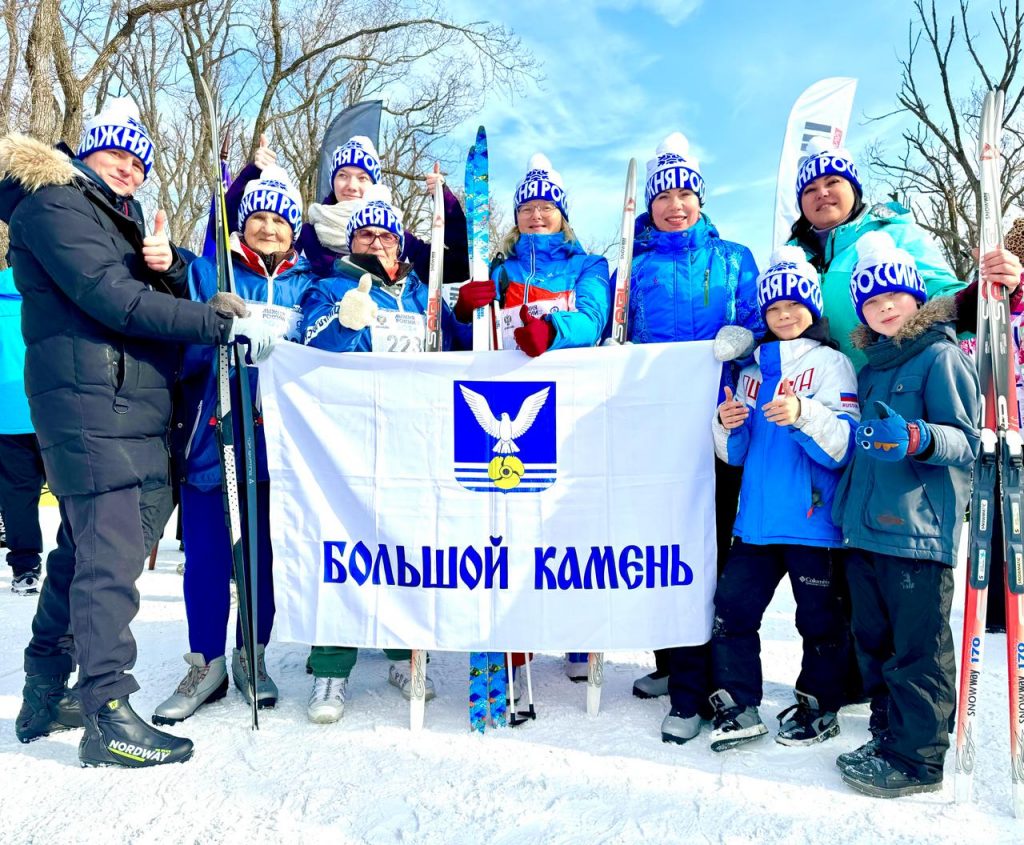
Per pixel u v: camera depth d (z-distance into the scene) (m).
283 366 2.93
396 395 2.90
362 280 2.90
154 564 5.81
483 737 2.70
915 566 2.29
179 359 2.76
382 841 2.02
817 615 2.66
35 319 2.47
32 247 2.40
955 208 17.22
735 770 2.44
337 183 4.08
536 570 2.84
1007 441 2.23
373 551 2.88
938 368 2.31
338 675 2.92
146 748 2.45
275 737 2.69
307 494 2.91
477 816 2.14
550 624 2.82
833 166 3.07
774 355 2.72
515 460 2.86
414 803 2.21
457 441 2.88
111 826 2.09
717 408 2.80
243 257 3.10
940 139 16.45
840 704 2.72
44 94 10.05
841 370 2.64
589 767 2.45
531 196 3.30
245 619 2.75
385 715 2.91
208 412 2.95
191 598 2.98
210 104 2.87
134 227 2.61
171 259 2.62
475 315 2.91
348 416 2.92
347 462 2.91
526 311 2.84
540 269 3.28
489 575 2.85
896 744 2.30
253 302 3.03
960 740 2.20
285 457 2.92
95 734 2.44
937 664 2.26
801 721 2.69
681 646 2.79
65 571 2.63
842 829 2.07
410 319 3.18
